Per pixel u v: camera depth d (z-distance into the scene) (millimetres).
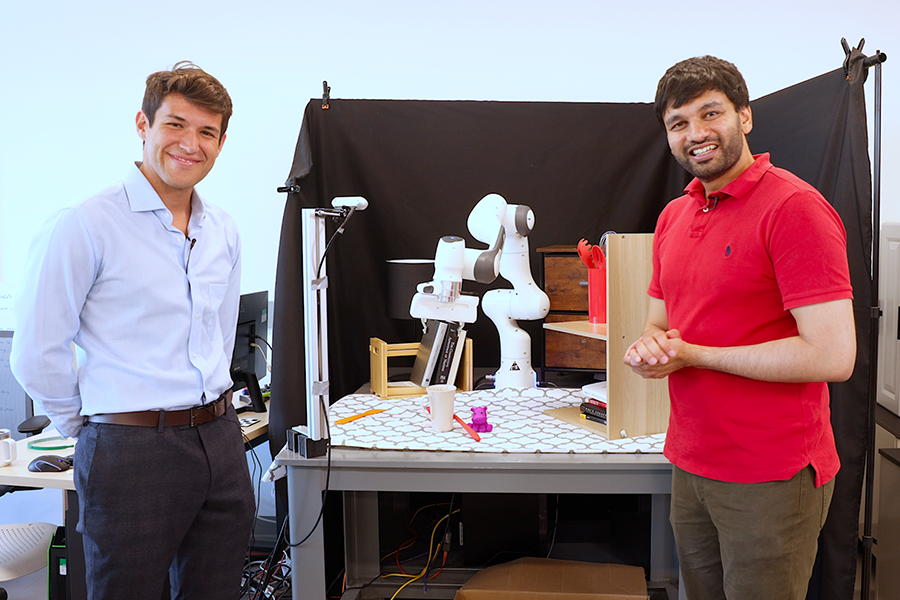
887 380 2404
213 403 1501
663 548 2262
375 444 1814
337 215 1762
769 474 1301
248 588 2393
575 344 2307
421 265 2342
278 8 2803
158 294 1422
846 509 1734
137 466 1388
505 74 2764
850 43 2617
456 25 2760
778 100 2074
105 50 2895
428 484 1746
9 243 3031
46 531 2254
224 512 1543
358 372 2619
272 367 2119
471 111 2541
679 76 1308
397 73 2795
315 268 1738
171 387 1427
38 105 2949
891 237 2369
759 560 1332
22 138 2975
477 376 2570
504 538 2361
